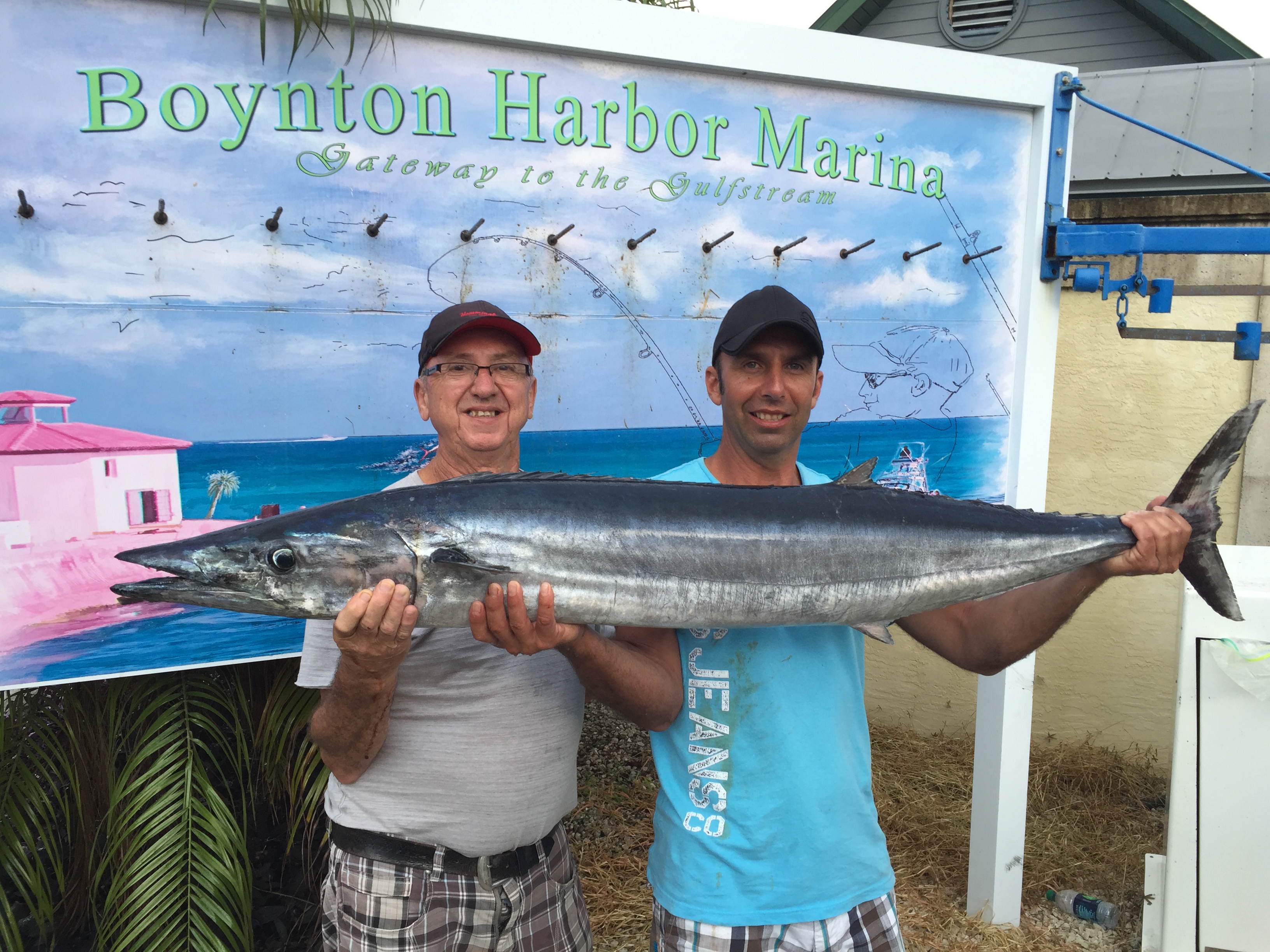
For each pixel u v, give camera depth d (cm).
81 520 247
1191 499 217
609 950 341
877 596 202
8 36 234
